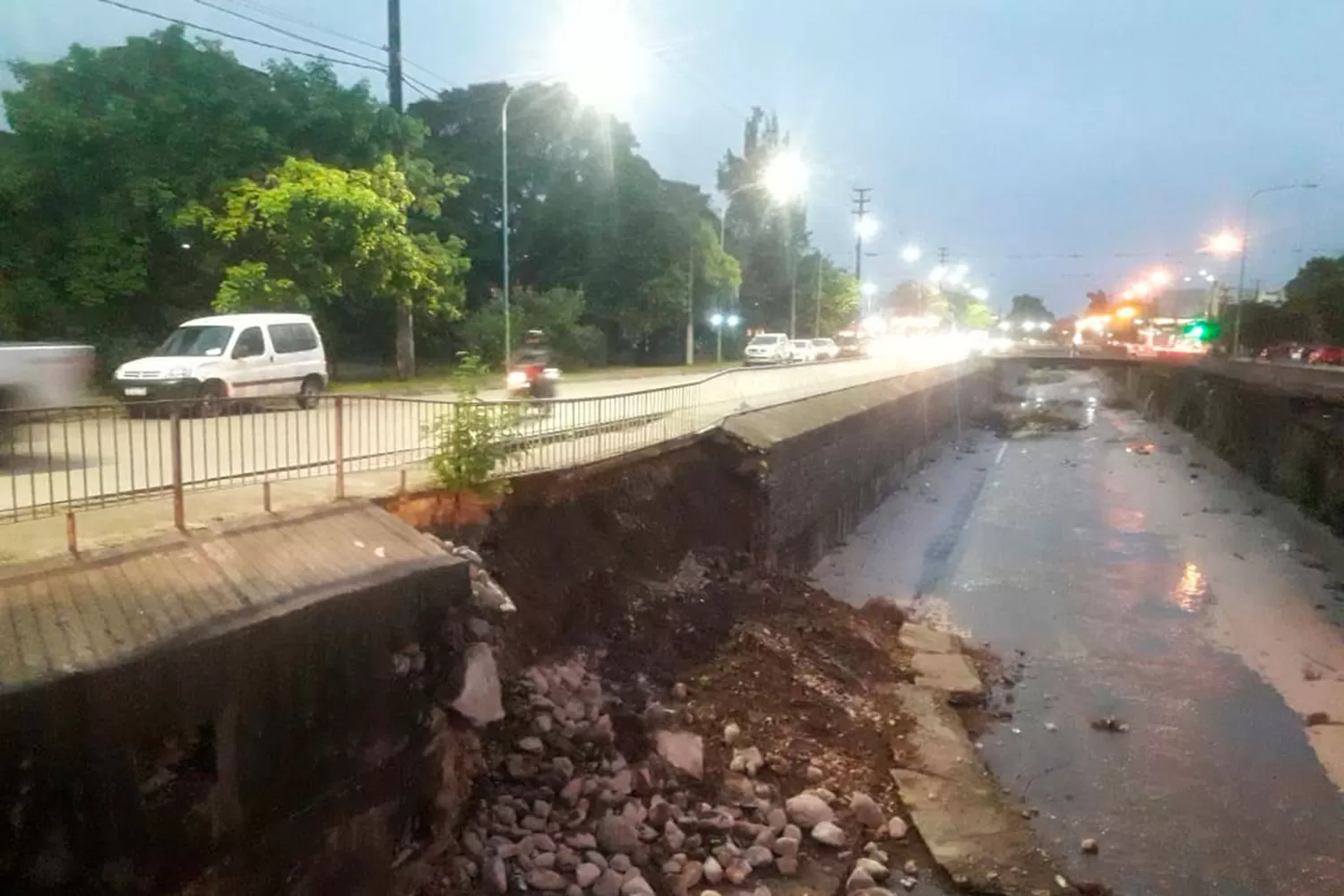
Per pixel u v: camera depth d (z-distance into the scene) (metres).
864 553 26.72
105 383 25.78
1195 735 15.27
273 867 7.00
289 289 26.89
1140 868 11.34
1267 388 37.78
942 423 51.06
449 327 44.25
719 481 19.78
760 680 13.95
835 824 10.92
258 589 7.27
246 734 6.76
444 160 45.28
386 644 8.09
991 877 10.30
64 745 5.63
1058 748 14.57
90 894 5.77
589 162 51.94
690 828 10.24
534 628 12.08
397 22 30.91
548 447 13.69
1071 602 22.75
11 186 26.06
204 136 27.95
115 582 6.70
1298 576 25.14
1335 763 14.31
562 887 8.73
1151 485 39.03
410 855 8.35
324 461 10.58
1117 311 108.81
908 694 15.47
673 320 54.81
